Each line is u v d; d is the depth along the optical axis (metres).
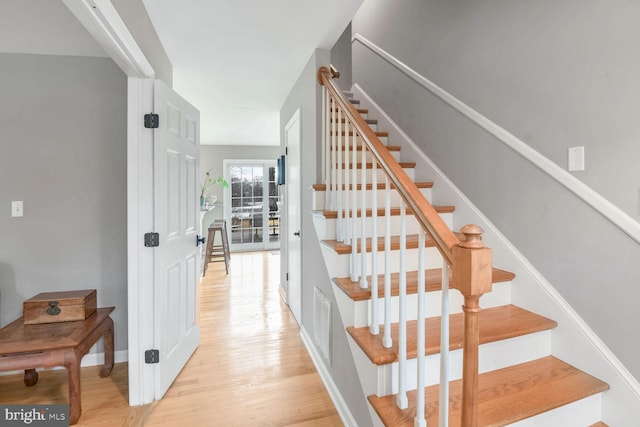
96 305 2.17
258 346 2.62
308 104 2.52
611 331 1.40
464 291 0.91
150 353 1.91
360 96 3.64
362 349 1.40
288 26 2.04
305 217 2.65
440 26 2.41
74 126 2.32
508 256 1.85
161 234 1.90
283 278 3.84
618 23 1.34
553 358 1.61
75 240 2.34
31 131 2.26
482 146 2.04
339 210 1.91
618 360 1.38
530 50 1.73
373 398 1.33
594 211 1.45
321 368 2.17
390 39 3.08
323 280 2.09
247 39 2.18
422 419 1.11
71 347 1.72
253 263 5.89
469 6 2.14
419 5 2.65
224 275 5.00
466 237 0.93
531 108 1.73
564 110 1.56
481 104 2.05
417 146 2.67
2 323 2.23
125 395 1.99
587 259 1.48
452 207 2.24
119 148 2.38
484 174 2.03
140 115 1.84
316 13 1.90
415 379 1.40
